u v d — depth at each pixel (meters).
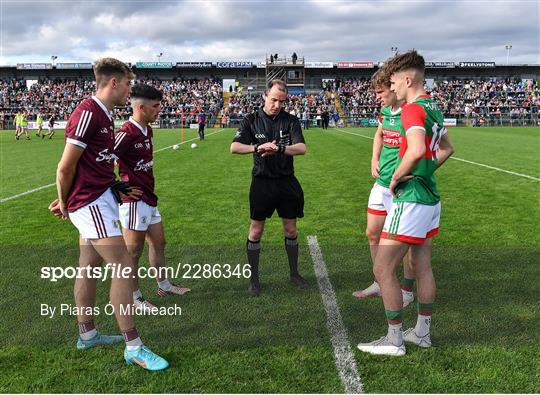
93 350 3.12
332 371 2.82
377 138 4.30
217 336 3.31
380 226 4.16
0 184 10.15
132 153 3.76
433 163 2.96
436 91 51.09
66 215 3.07
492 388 2.62
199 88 52.00
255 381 2.72
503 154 15.48
